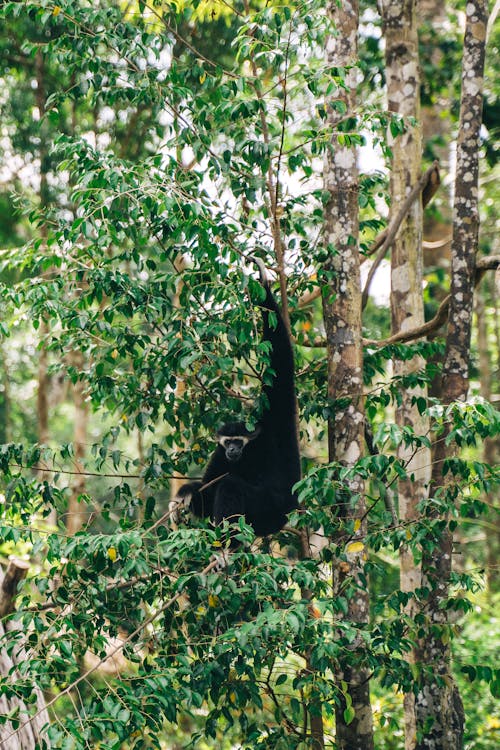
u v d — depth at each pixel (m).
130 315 6.33
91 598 5.89
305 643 5.61
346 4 7.32
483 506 5.85
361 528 6.70
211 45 12.86
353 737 6.70
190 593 6.00
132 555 5.21
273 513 7.12
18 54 14.45
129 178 5.54
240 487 6.93
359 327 7.18
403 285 9.62
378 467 5.50
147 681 4.82
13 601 6.65
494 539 17.03
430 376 7.91
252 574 5.20
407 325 9.59
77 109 14.66
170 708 5.14
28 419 20.58
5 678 5.00
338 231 7.20
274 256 6.61
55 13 6.13
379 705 9.74
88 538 5.09
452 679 7.25
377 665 5.81
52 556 5.23
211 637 5.72
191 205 5.37
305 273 7.24
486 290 18.25
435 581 6.61
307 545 7.37
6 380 18.58
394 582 11.77
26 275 9.04
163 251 6.32
